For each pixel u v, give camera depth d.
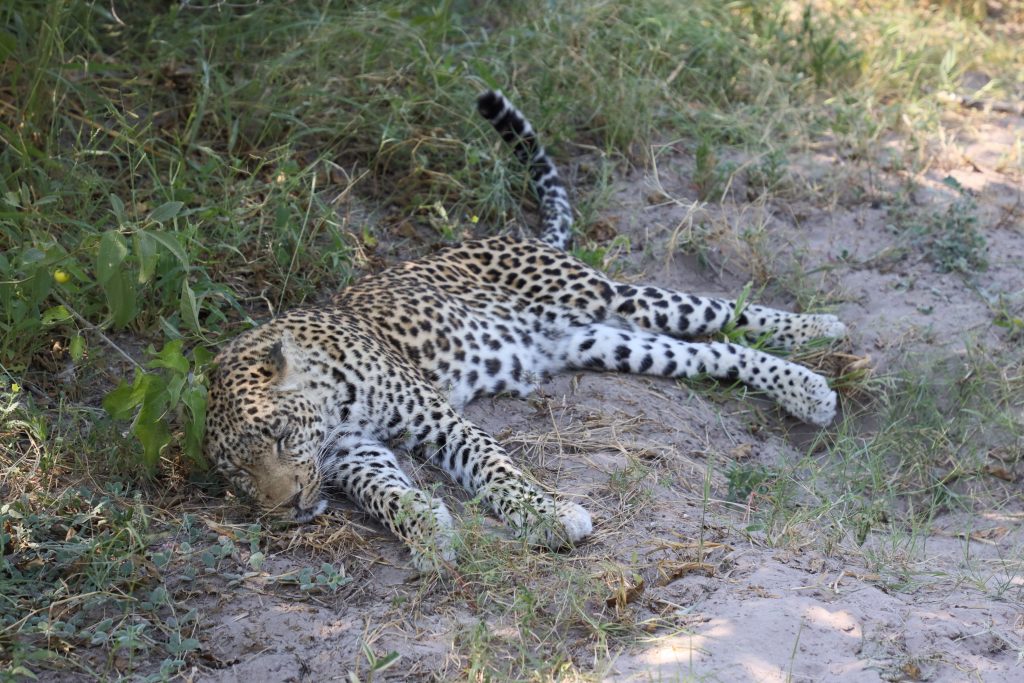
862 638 4.48
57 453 5.43
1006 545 5.74
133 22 8.50
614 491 5.64
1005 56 11.05
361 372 5.77
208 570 4.95
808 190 8.65
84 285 6.35
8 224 6.24
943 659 4.39
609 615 4.73
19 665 4.31
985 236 8.36
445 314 6.46
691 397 6.70
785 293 7.83
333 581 4.88
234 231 7.02
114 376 6.22
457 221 7.79
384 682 4.38
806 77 10.13
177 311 6.51
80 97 7.51
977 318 7.57
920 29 11.22
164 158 7.52
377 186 8.02
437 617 4.75
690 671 4.22
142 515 5.08
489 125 8.24
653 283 7.77
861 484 6.14
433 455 5.92
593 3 9.62
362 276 7.30
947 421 6.74
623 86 8.97
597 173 8.56
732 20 10.31
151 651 4.57
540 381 6.67
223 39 8.39
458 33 9.23
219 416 5.44
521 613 4.70
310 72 8.39
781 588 4.84
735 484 5.79
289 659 4.54
